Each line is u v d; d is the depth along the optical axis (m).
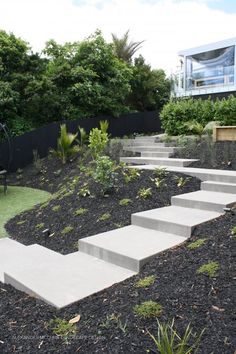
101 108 13.00
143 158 7.27
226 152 6.06
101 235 3.62
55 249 3.95
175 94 15.85
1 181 9.93
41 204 6.06
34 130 11.12
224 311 2.08
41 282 2.76
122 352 1.88
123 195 4.99
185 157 7.00
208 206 3.96
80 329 2.14
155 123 14.27
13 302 2.58
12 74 11.64
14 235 4.82
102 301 2.45
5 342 2.07
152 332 2.01
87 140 10.90
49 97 11.80
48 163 10.37
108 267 3.07
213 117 8.89
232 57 15.03
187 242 3.22
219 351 1.78
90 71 12.62
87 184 5.86
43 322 2.26
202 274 2.51
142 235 3.56
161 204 4.50
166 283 2.53
